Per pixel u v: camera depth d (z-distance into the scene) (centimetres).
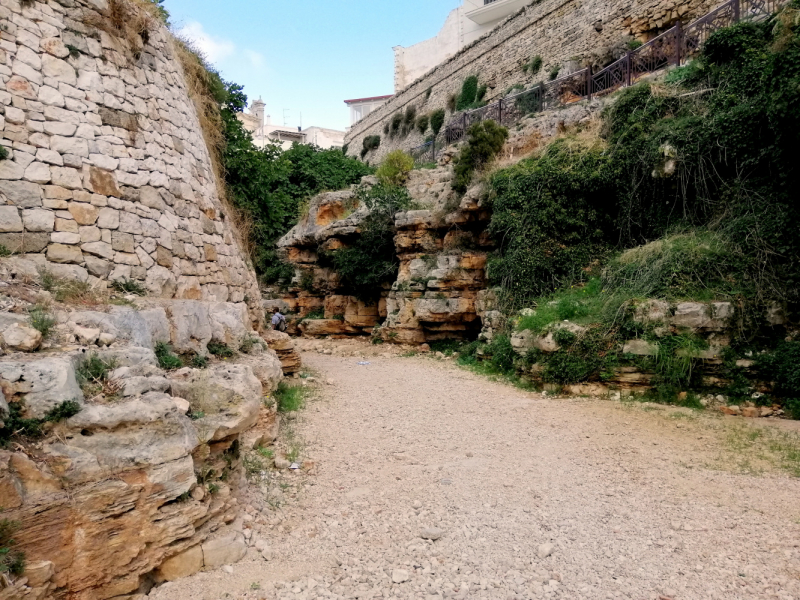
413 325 1588
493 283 1391
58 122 589
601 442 707
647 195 1162
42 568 314
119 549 354
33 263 528
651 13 1836
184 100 835
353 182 2773
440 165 2066
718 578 399
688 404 849
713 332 858
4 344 383
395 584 395
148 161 696
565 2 2259
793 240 876
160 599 364
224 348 700
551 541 457
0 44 550
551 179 1255
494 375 1154
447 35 4284
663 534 466
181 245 741
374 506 529
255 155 1272
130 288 623
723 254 920
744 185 966
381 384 1122
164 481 380
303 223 2148
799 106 835
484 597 379
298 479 597
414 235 1619
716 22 1336
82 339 442
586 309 1010
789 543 444
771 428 736
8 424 333
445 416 860
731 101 1013
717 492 547
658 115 1163
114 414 369
